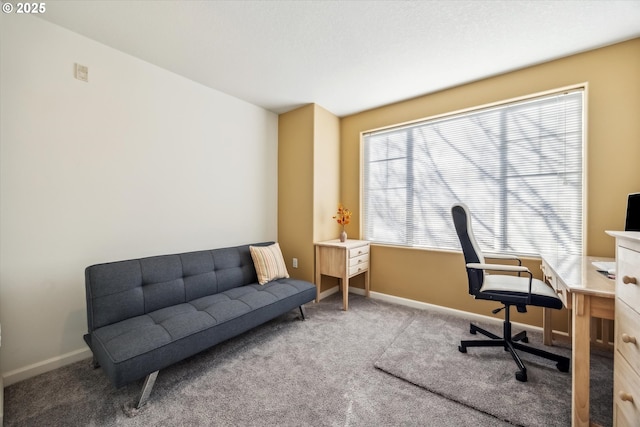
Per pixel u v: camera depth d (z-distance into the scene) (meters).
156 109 2.27
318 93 2.82
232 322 1.81
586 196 2.02
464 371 1.70
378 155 3.27
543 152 2.24
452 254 2.69
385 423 1.30
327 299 3.17
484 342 1.90
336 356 1.90
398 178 3.10
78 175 1.85
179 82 2.43
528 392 1.50
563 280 1.30
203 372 1.71
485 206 2.52
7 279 1.59
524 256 2.31
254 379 1.64
